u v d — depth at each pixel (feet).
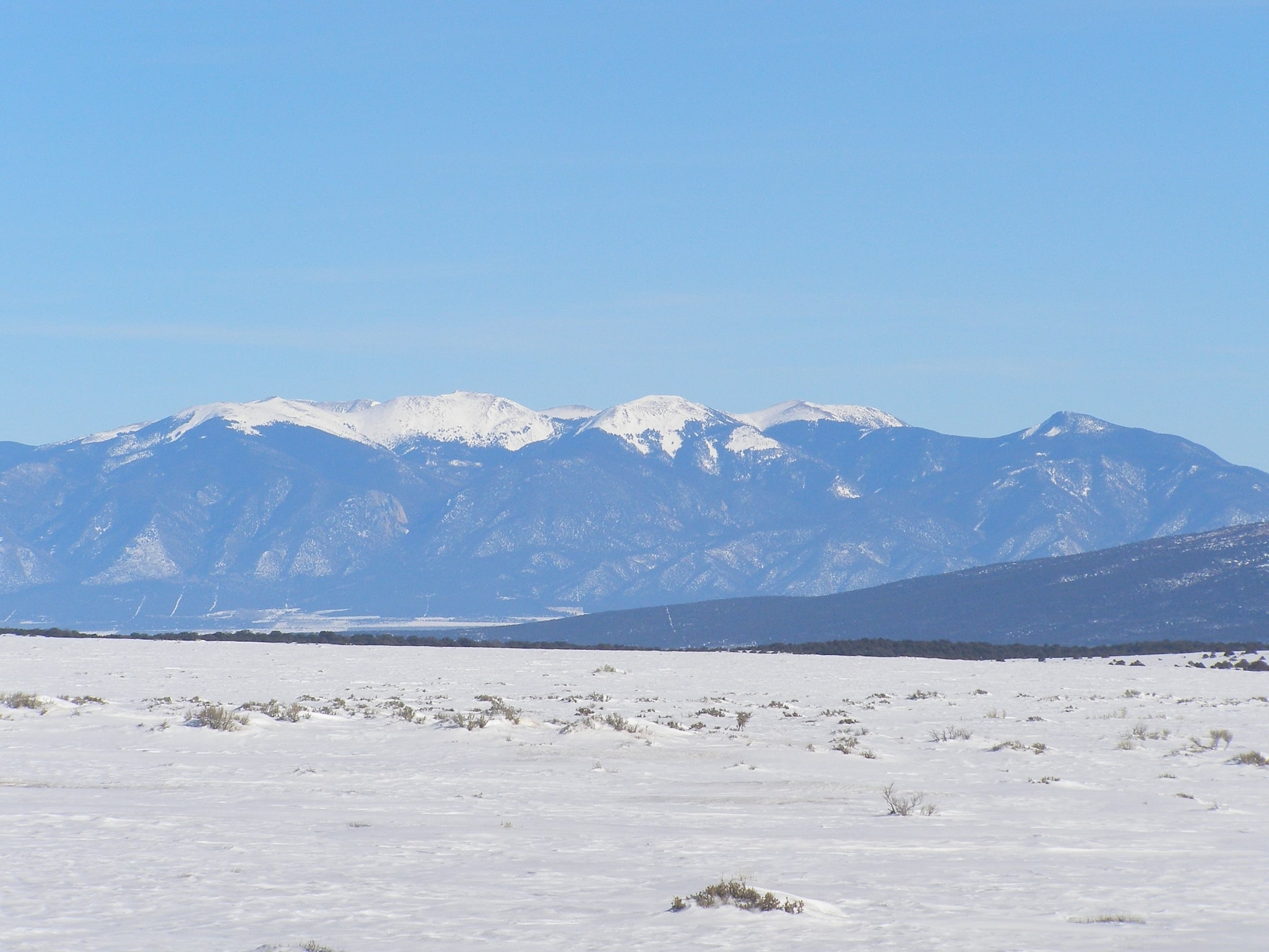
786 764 238.27
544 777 214.48
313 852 138.21
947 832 167.73
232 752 235.61
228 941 100.99
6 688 350.23
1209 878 134.62
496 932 105.29
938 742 278.05
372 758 232.12
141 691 353.31
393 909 112.78
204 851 136.87
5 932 103.24
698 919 109.91
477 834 152.87
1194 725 315.99
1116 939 105.70
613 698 363.35
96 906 112.37
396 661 515.91
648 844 149.48
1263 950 102.01
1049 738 288.92
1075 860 146.61
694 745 260.62
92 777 200.64
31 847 137.39
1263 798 207.41
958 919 112.88
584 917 110.73
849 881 130.52
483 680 421.18
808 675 484.33
